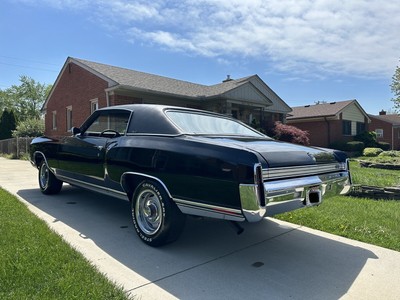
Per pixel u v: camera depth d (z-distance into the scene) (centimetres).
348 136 2709
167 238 332
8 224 379
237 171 268
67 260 287
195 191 295
